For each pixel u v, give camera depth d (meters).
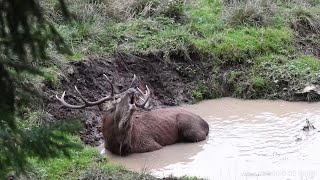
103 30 19.83
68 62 17.53
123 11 21.53
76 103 16.50
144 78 19.08
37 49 7.11
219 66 20.25
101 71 18.16
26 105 7.45
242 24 22.23
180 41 20.30
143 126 14.98
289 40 21.67
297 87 19.28
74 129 7.36
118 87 18.14
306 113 17.67
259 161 13.74
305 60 20.62
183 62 20.06
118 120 14.03
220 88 19.72
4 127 7.02
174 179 12.41
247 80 19.78
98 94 17.34
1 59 6.95
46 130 7.15
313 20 23.20
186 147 15.19
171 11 22.00
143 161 14.10
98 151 14.02
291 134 15.68
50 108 15.57
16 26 6.72
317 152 14.24
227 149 14.73
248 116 17.55
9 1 6.56
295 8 23.62
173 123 15.57
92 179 12.19
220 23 22.22
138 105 14.61
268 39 21.33
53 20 18.58
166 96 19.00
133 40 20.14
